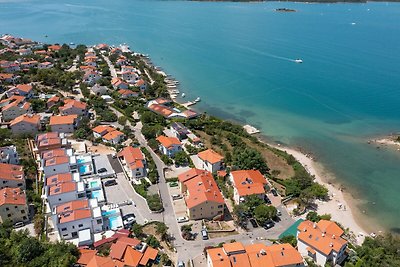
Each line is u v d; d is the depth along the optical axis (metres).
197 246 98.38
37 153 137.00
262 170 139.12
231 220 110.56
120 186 122.81
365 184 141.00
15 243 89.56
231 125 178.75
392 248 100.00
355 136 179.50
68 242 95.00
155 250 92.38
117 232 99.00
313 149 167.12
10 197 102.69
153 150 147.88
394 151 165.62
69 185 109.50
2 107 173.88
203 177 118.44
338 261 95.44
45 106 182.75
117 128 163.88
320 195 127.19
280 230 107.06
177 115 183.75
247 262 85.81
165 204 115.06
